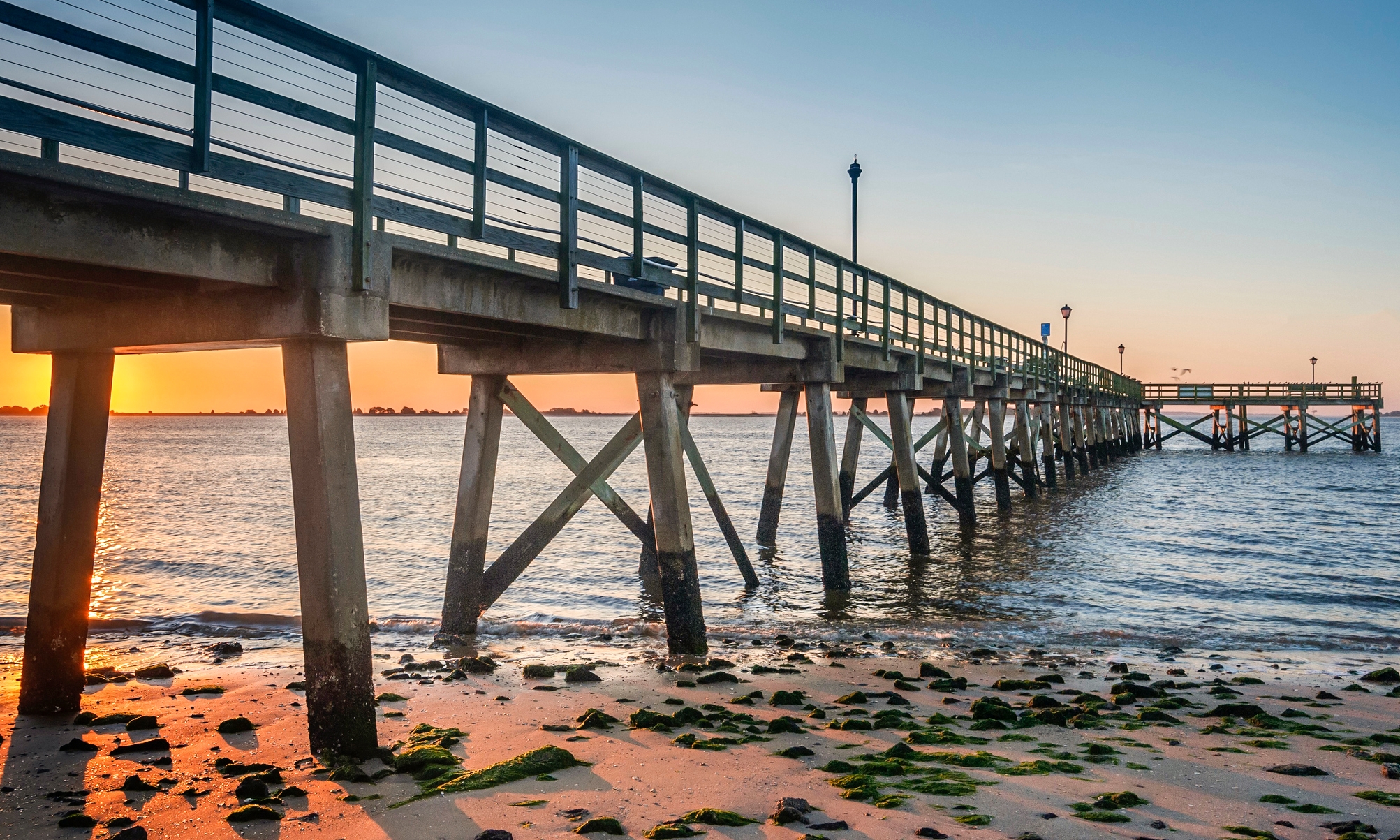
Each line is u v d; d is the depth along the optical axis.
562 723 7.35
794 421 19.89
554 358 10.41
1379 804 5.43
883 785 5.66
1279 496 32.75
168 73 4.95
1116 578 16.69
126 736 6.93
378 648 11.13
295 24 5.49
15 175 4.29
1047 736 7.01
